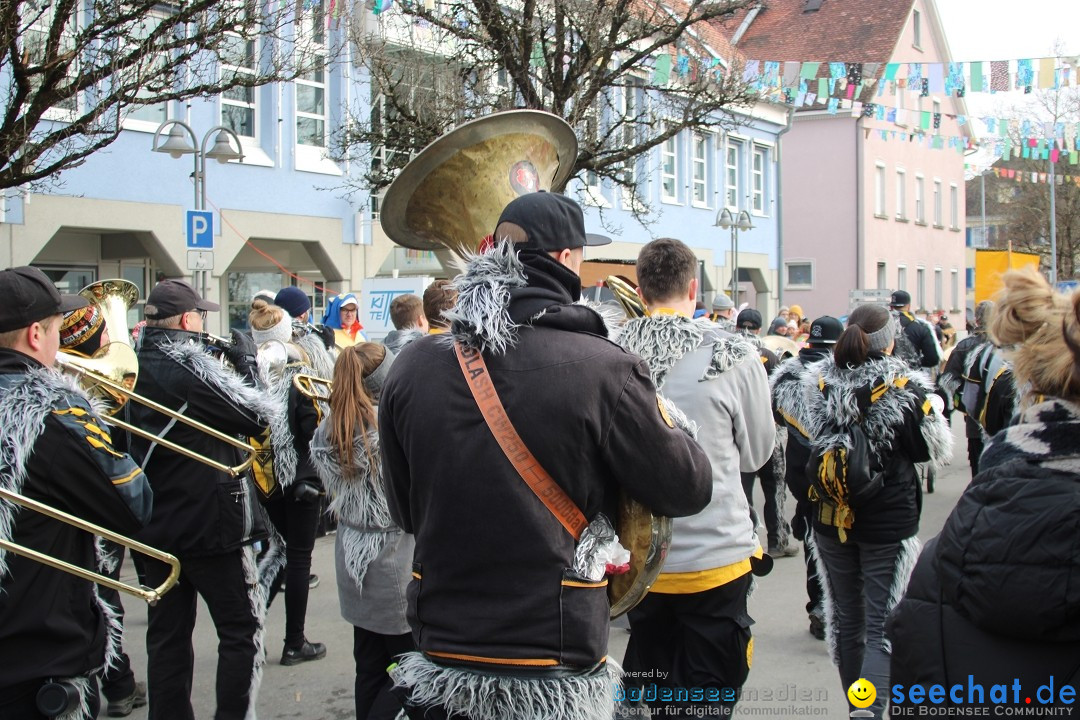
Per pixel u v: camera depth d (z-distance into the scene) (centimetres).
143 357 397
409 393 225
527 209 230
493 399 214
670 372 337
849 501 398
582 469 213
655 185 2259
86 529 268
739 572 333
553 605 211
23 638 256
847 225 3362
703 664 329
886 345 410
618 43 1052
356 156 1312
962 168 4175
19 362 271
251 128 1433
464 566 214
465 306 220
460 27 1028
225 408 388
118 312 486
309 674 500
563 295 226
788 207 3456
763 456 350
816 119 3369
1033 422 185
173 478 382
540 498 212
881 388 397
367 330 1233
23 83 661
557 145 410
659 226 2284
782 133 2791
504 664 208
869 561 407
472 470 213
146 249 1322
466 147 373
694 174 2425
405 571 377
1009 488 177
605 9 1031
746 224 1845
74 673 263
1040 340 192
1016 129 1734
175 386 388
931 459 402
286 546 519
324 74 1508
